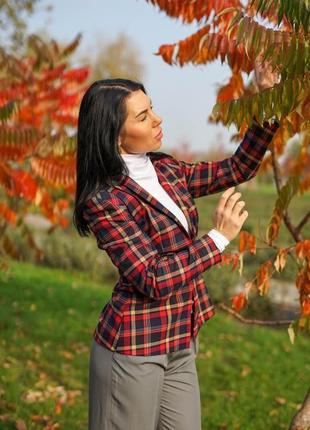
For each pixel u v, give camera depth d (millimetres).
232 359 7320
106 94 2186
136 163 2283
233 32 2336
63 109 5945
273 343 8172
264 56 2211
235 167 2475
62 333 7559
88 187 2221
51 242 14672
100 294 10477
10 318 7957
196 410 2381
